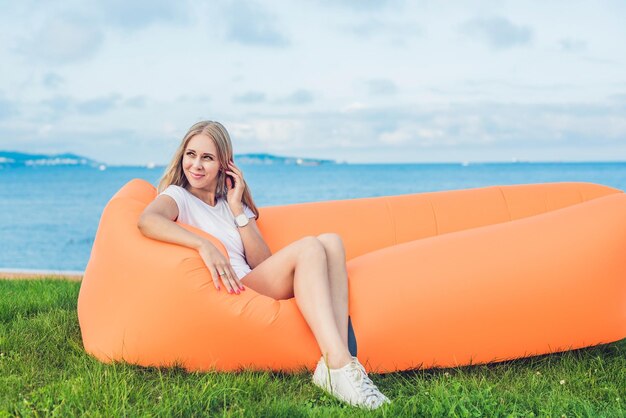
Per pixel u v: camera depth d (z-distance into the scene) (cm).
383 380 209
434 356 215
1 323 262
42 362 214
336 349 188
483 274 216
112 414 161
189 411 168
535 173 6262
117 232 220
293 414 169
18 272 462
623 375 209
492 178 5675
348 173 5975
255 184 4744
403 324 210
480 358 219
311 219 290
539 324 218
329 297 199
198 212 239
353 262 230
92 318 221
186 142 237
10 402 173
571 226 226
